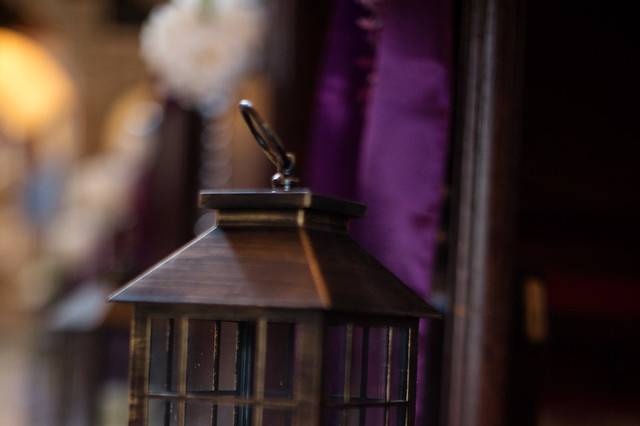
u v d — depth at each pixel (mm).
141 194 3887
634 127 1983
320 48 2814
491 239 1499
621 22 1958
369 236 1536
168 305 1102
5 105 11219
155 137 3887
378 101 1534
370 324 1115
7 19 10336
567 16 1954
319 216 1140
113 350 3291
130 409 1110
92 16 10664
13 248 11297
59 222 10406
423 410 1560
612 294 2041
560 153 1982
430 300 1539
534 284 1840
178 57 2900
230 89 3057
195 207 3865
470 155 1507
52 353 3824
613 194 2006
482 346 1498
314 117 1707
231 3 2893
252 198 1129
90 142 11039
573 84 1967
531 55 1954
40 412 4145
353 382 1397
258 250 1110
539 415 1900
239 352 1186
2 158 11422
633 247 2029
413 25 1521
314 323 1062
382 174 1527
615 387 2080
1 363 6867
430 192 1510
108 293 3309
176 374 1131
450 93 1513
